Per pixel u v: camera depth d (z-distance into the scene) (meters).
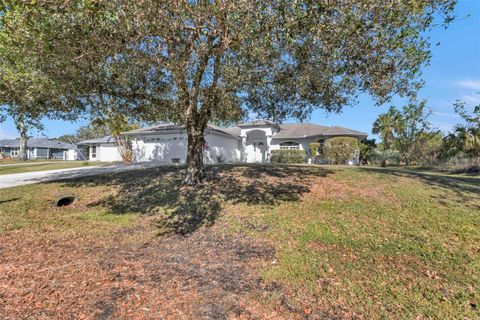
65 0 4.12
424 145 21.39
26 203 8.76
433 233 5.67
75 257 5.13
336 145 21.02
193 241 5.93
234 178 10.31
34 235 6.32
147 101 9.20
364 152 23.55
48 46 5.30
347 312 3.55
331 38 5.16
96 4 4.28
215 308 3.58
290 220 6.68
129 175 12.27
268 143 24.41
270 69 6.57
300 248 5.37
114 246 5.71
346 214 6.82
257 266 4.76
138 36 5.50
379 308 3.62
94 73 7.19
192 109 8.44
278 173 11.16
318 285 4.15
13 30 5.28
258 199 8.14
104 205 8.73
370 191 8.38
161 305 3.63
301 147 26.12
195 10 5.22
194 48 6.02
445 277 4.27
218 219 7.02
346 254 5.08
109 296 3.82
